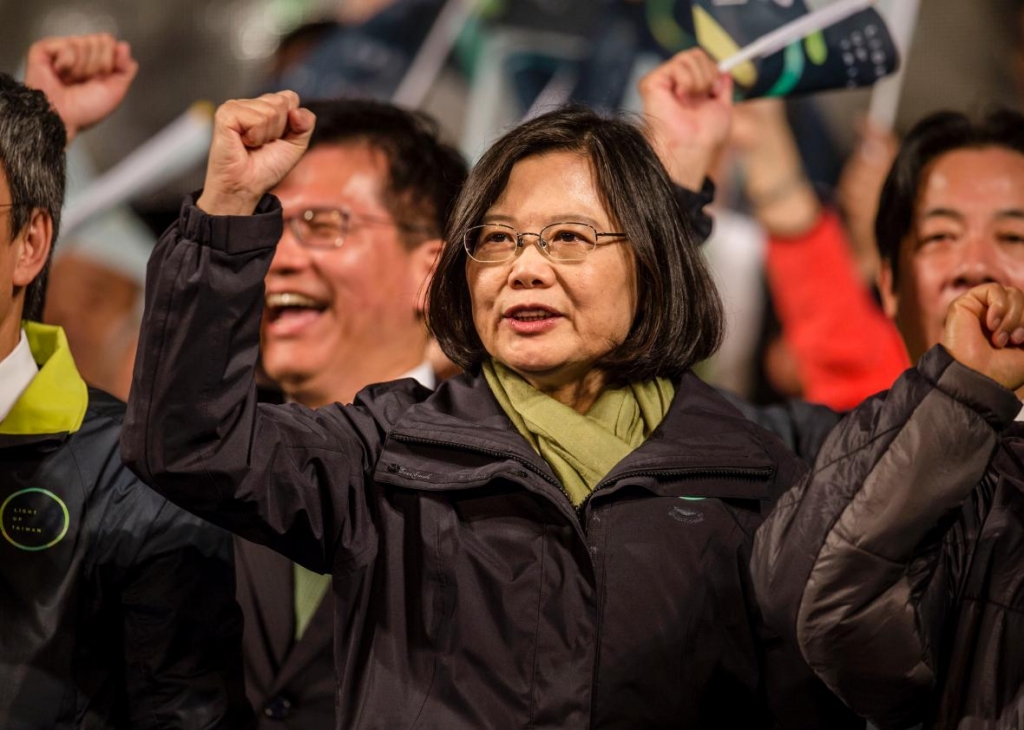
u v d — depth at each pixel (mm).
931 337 7684
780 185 9367
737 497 5305
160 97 10047
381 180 7965
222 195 4805
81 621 5793
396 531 5250
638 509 5211
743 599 5234
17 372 5938
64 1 10188
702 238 7414
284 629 6832
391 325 8000
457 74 9711
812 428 7410
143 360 4754
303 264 7844
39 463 5844
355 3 9875
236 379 4812
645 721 5059
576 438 5363
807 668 5230
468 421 5387
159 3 10094
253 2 10000
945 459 4633
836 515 4711
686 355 5629
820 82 8000
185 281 4715
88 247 9953
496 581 5102
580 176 5477
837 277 9281
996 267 7516
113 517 5848
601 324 5391
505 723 4957
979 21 9250
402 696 5027
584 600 5090
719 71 7797
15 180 5871
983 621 5078
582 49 9570
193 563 5957
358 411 5605
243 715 6164
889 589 4723
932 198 7637
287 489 5016
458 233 5578
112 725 5898
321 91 9836
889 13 9281
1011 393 4656
